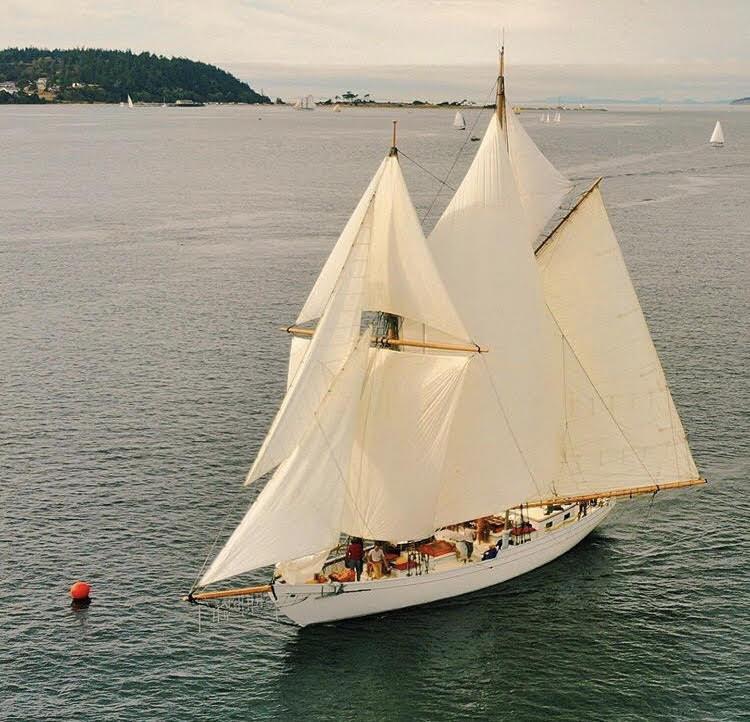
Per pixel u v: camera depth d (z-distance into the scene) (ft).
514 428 192.44
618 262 200.54
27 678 159.02
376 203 179.11
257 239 544.21
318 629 174.60
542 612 180.65
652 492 207.92
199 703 154.71
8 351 324.60
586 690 159.74
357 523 180.14
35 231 563.89
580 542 205.26
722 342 334.24
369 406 176.65
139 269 458.91
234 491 222.48
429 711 155.02
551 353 195.11
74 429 256.73
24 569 189.37
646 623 176.96
